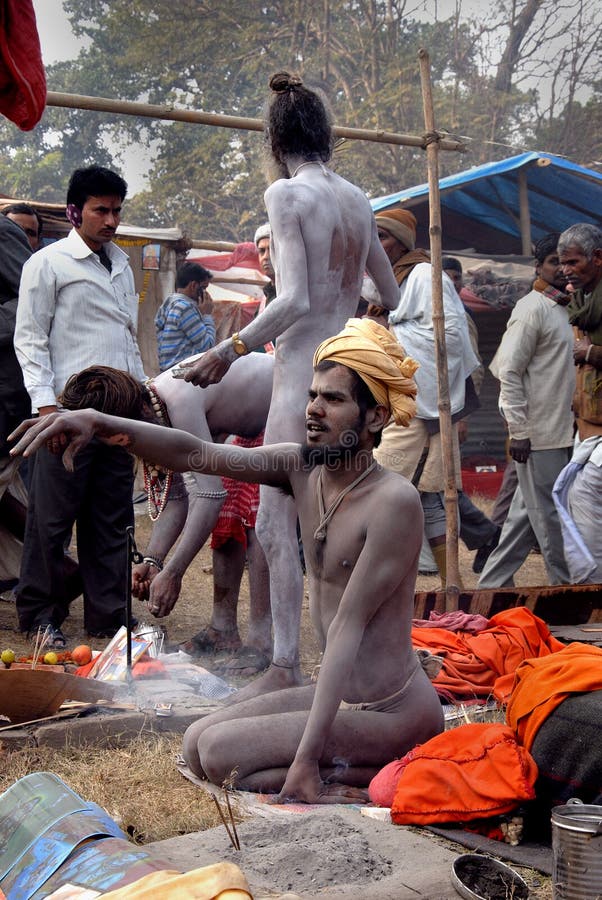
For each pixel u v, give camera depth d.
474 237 14.81
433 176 5.96
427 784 3.01
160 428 3.22
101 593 5.80
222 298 15.95
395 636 3.39
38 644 5.51
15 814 2.33
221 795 3.26
